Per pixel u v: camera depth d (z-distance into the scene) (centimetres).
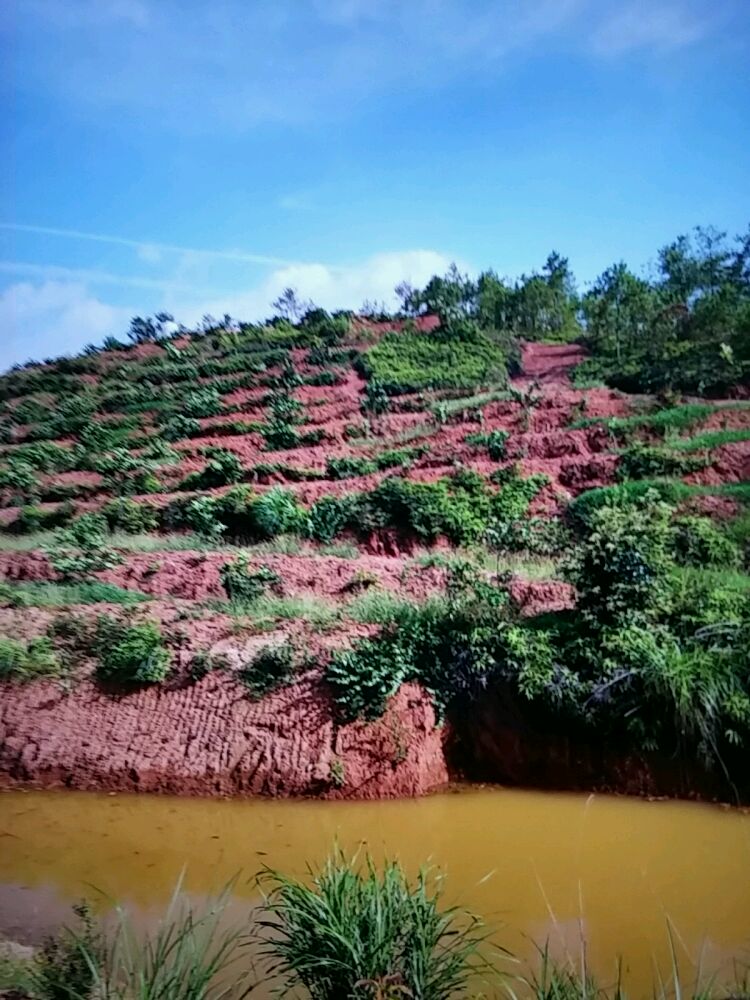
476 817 966
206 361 3356
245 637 1192
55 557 1667
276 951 593
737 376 2358
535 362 2970
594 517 1177
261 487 2097
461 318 3294
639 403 2283
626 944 701
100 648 1205
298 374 2986
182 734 1098
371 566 1517
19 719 1138
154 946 666
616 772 987
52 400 3148
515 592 1234
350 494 1920
